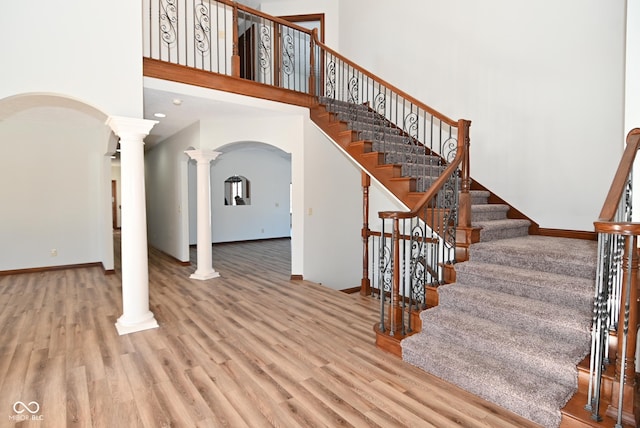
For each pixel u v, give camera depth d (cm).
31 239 602
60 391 237
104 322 365
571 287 257
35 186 603
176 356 288
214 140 560
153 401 226
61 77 305
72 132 628
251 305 421
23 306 418
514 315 260
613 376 197
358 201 615
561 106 396
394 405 222
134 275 344
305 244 546
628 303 185
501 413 213
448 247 362
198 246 560
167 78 400
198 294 467
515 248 319
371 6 602
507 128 441
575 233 388
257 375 258
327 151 565
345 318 377
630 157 230
